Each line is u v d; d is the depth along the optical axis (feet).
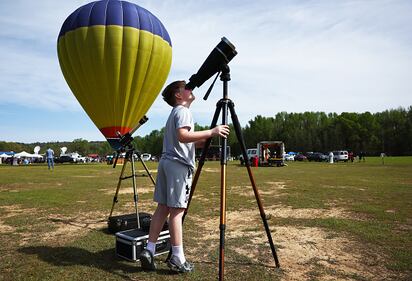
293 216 18.63
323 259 11.10
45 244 13.02
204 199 25.52
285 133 259.80
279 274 9.70
